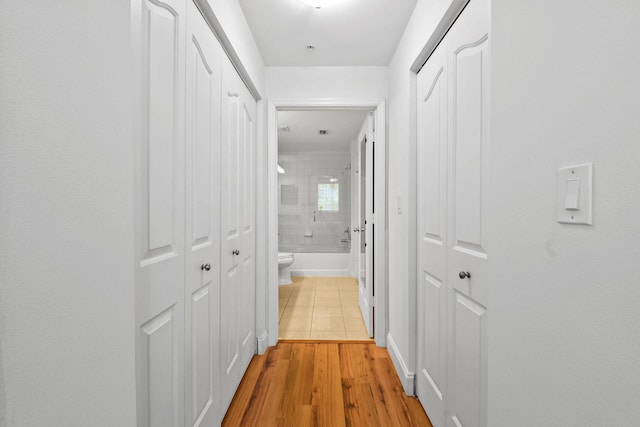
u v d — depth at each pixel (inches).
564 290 26.6
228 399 68.0
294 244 225.6
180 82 44.0
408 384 73.7
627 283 21.0
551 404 28.0
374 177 107.1
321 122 161.9
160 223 39.1
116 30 27.1
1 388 18.1
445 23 54.9
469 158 48.6
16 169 18.8
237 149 74.1
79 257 23.3
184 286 45.9
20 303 19.1
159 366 39.4
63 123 21.9
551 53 27.9
